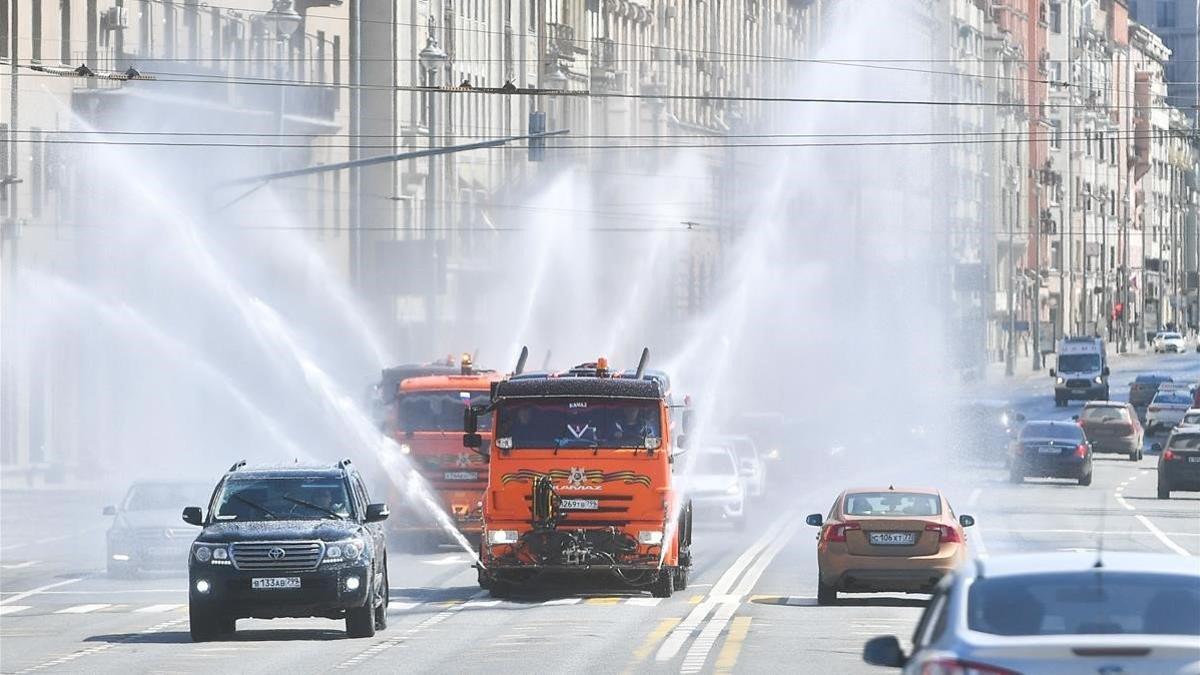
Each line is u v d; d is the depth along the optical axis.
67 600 77.38
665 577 73.62
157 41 154.62
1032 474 151.00
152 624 66.56
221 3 165.12
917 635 28.02
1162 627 26.12
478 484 96.06
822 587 70.25
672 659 52.62
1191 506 129.38
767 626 62.12
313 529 58.94
